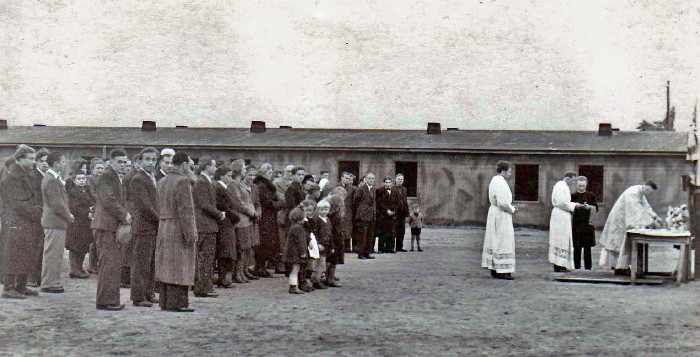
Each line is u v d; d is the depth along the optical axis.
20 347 6.42
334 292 10.45
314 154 31.67
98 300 8.43
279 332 7.29
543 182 30.50
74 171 11.70
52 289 9.71
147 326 7.46
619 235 13.08
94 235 11.73
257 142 31.25
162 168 8.95
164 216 8.35
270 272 12.95
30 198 9.23
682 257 11.38
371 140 31.50
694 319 8.30
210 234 9.66
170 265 8.28
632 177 29.42
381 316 8.39
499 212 12.52
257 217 11.13
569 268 13.48
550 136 31.34
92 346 6.49
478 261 15.82
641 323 8.03
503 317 8.40
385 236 18.14
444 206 31.22
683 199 28.83
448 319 8.24
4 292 9.13
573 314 8.63
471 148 30.58
